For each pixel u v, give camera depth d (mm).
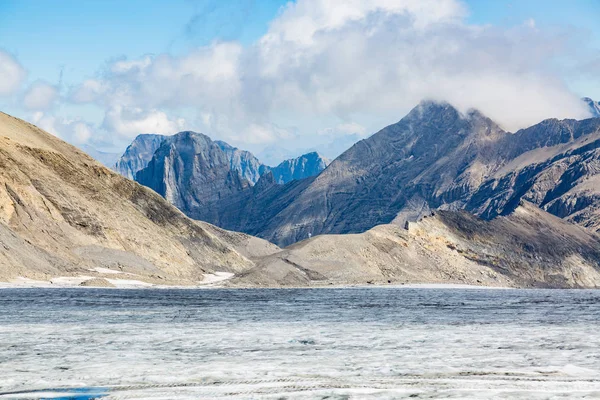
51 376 42531
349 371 44250
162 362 47844
